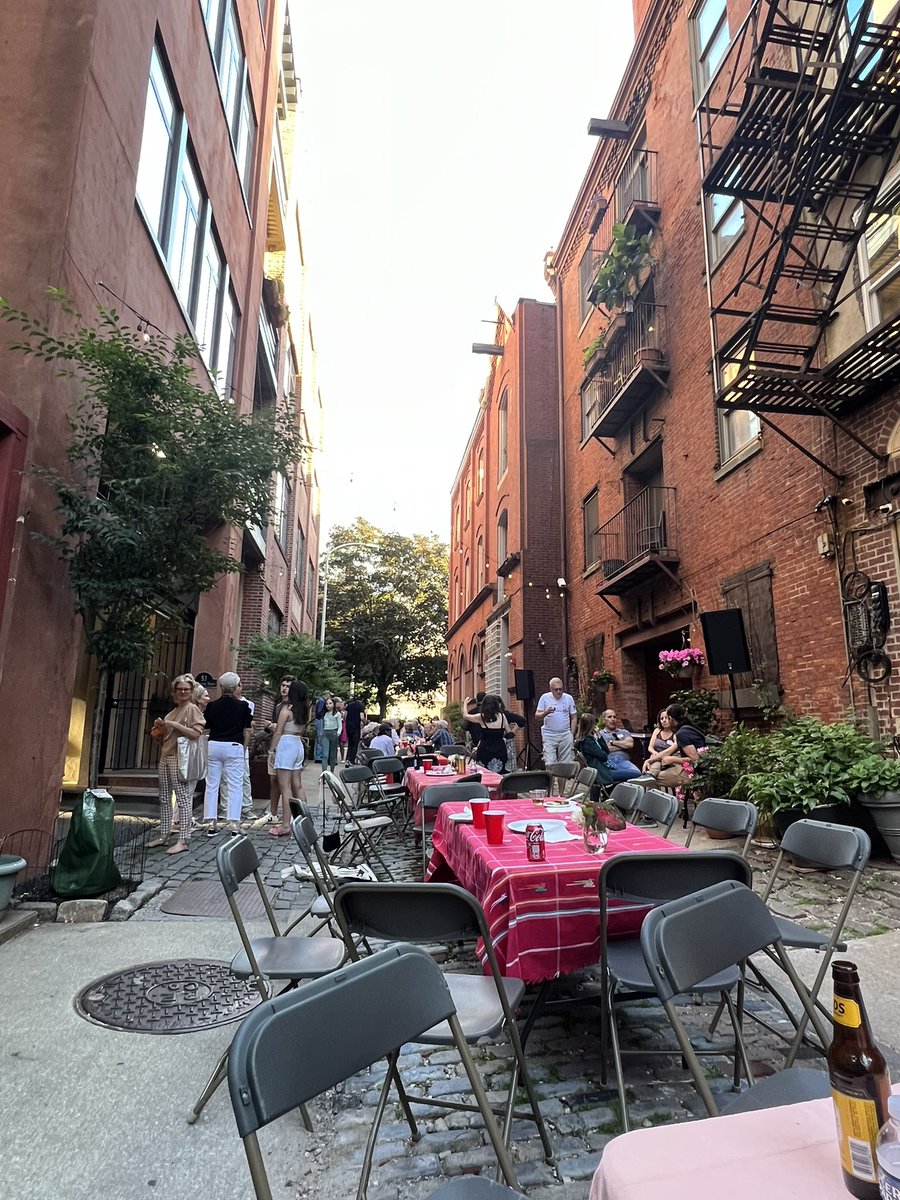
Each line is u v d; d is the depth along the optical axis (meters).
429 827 6.38
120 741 10.57
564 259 18.61
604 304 13.89
